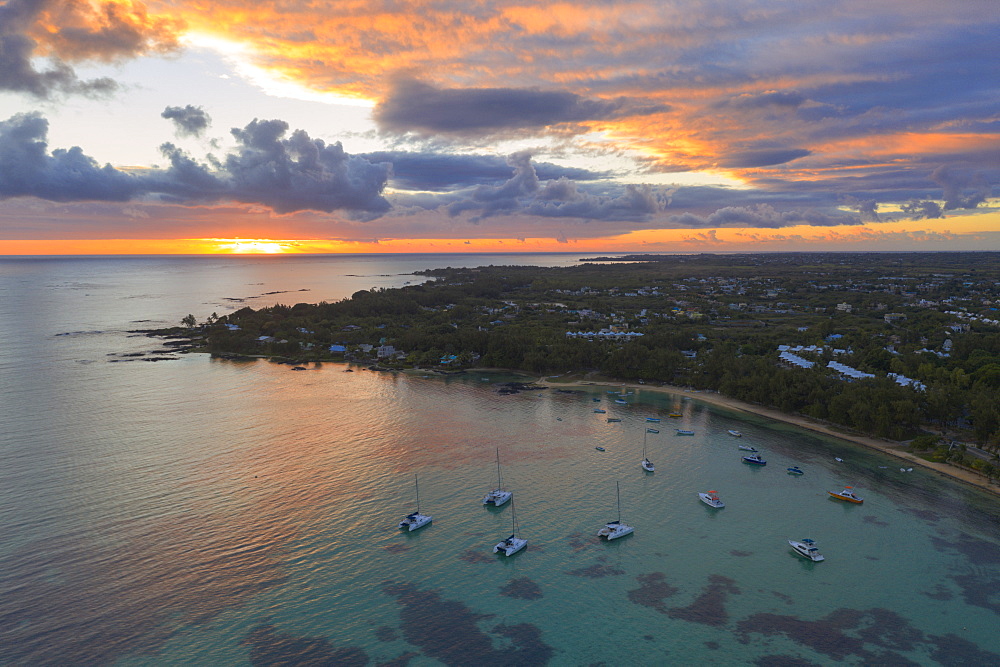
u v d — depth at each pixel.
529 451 171.88
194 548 115.94
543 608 101.00
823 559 116.12
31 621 94.88
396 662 87.56
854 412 183.50
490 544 121.12
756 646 91.75
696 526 129.62
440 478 151.50
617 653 90.12
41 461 156.12
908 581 109.19
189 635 92.50
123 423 189.75
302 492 141.00
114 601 100.00
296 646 90.62
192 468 153.50
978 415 168.38
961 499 141.25
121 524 124.12
